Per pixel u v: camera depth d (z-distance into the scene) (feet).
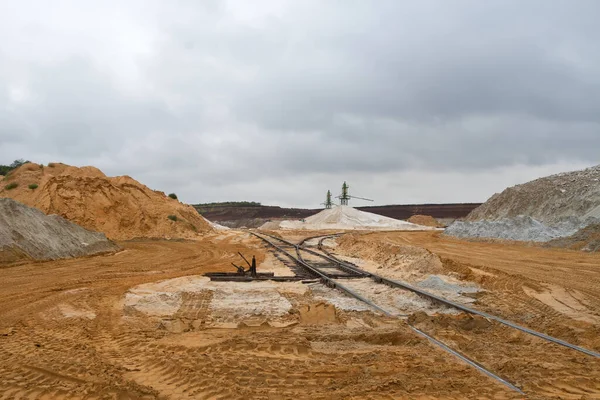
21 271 67.92
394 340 31.14
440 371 23.89
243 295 51.13
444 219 423.64
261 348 27.50
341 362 25.12
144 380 22.07
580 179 152.05
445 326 36.45
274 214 495.82
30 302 44.47
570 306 42.63
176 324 34.63
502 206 180.55
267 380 22.22
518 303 44.52
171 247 119.65
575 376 23.50
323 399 20.02
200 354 25.81
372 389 20.99
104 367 23.25
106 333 32.58
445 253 105.40
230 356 25.58
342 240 147.02
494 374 24.11
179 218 158.61
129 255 97.86
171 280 59.88
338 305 45.75
